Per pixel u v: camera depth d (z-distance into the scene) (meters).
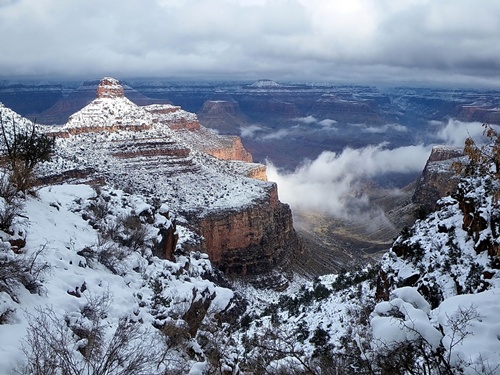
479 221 26.89
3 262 15.21
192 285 24.61
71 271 19.14
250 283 100.81
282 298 65.06
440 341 9.39
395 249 34.66
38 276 16.52
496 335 9.59
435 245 30.67
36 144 31.00
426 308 10.90
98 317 14.94
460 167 16.59
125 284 21.50
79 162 95.69
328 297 43.66
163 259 29.05
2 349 11.64
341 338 28.78
